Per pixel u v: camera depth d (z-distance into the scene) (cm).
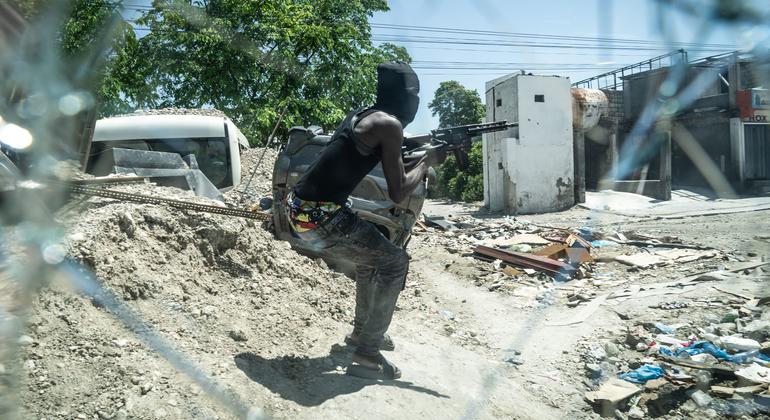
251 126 1193
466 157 271
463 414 262
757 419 303
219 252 364
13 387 151
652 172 1611
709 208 1397
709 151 1609
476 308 500
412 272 640
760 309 458
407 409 249
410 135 268
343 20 1327
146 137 686
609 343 404
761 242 739
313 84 1244
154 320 257
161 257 311
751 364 361
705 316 451
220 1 1033
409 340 366
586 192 1625
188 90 1029
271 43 1106
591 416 306
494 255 706
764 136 1586
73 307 228
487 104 1817
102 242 275
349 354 299
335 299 403
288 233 464
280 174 463
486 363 347
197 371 226
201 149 735
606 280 609
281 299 351
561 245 736
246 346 275
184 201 370
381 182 429
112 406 197
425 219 1070
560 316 473
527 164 1641
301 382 256
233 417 212
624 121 1011
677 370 360
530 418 284
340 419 228
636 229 1057
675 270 633
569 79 1648
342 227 245
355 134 236
